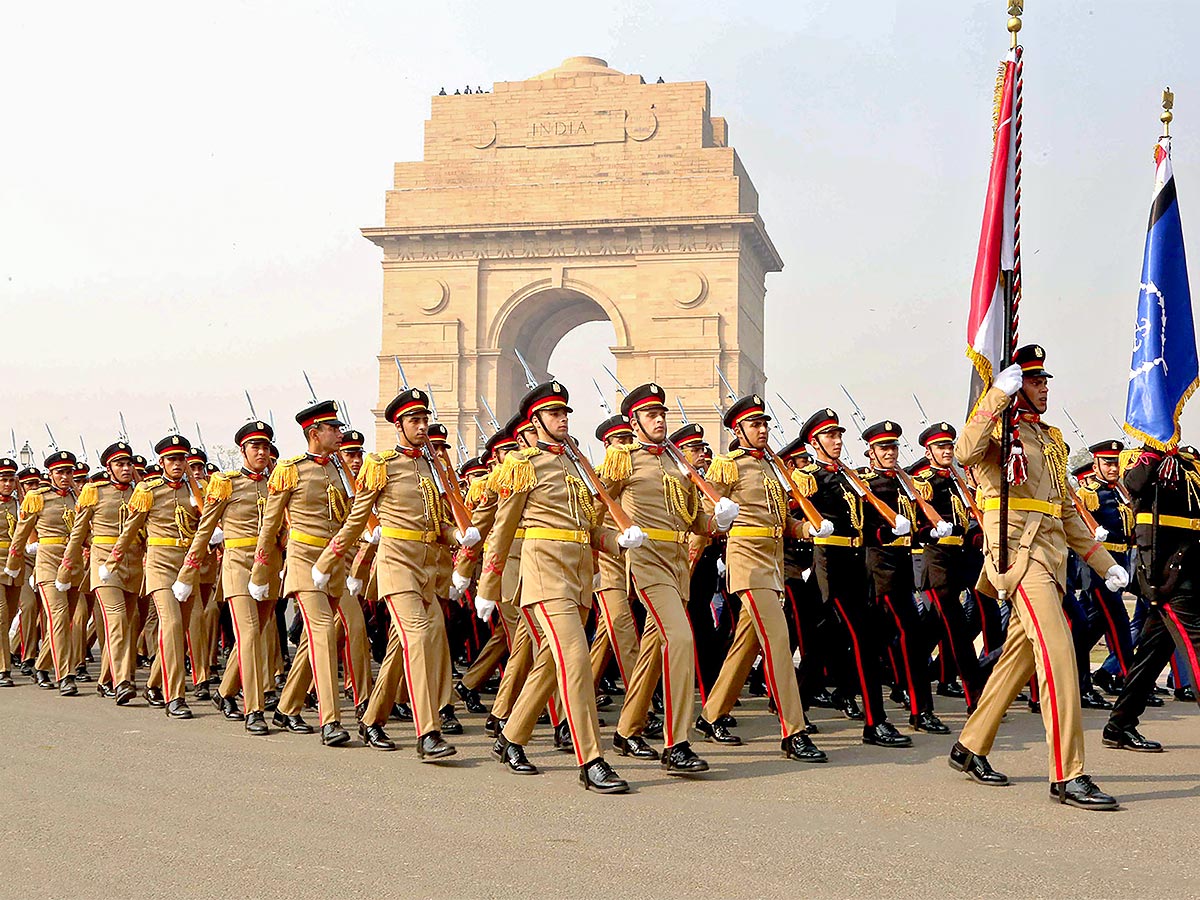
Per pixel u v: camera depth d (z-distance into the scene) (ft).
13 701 48.06
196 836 24.80
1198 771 32.07
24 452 79.92
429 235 176.14
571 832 25.11
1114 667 49.34
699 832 25.08
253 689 39.81
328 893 20.92
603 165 174.29
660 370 170.30
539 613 31.01
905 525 38.96
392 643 36.45
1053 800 28.12
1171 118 34.71
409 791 29.45
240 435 42.52
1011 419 29.12
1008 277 30.45
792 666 34.68
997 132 31.04
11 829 25.44
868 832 25.05
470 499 36.11
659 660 34.24
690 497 34.71
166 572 44.83
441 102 179.22
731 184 170.71
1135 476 33.42
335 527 38.91
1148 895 20.70
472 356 175.83
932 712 40.37
